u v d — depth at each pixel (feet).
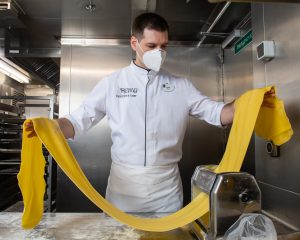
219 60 9.48
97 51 9.43
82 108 4.34
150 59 3.94
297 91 3.48
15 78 13.84
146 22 3.93
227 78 9.09
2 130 10.21
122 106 4.29
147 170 4.09
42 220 3.26
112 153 4.45
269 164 4.16
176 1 6.60
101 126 9.20
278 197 3.91
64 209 9.09
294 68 3.55
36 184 2.85
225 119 3.91
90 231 2.92
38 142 2.91
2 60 10.61
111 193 4.27
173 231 2.94
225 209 2.30
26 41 9.69
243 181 2.33
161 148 4.18
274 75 4.04
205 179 2.77
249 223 2.22
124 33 8.98
